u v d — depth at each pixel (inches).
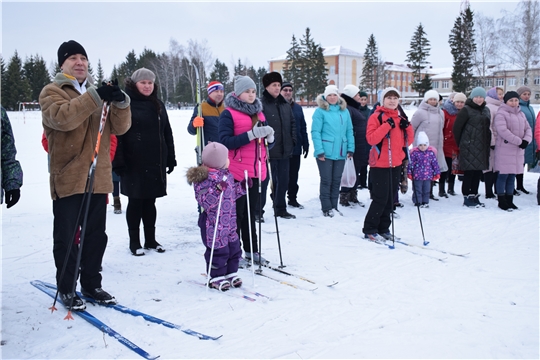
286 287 142.5
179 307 126.7
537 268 158.7
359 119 275.6
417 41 1936.5
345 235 208.8
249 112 165.3
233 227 144.4
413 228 222.7
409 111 1030.4
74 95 121.3
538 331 110.7
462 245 190.7
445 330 111.3
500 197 262.5
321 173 248.5
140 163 171.0
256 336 108.3
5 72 1871.3
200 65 2068.2
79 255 115.4
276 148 227.8
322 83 1967.3
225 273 144.3
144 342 105.2
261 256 175.8
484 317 119.2
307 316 120.0
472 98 266.4
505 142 257.1
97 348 102.0
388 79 2385.6
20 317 118.3
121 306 125.4
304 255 177.5
